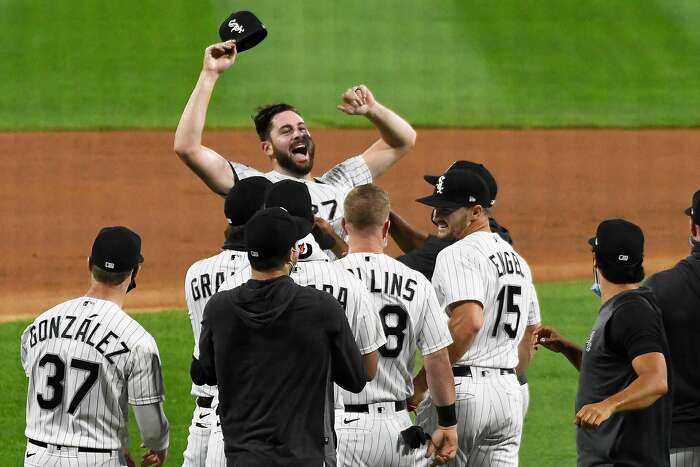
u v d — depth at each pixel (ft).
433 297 80.18
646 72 350.02
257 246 67.56
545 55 359.87
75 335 76.13
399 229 111.55
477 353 86.89
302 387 67.31
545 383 139.64
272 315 66.74
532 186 259.80
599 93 334.24
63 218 229.45
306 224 71.56
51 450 76.18
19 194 243.60
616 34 376.27
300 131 96.32
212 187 96.53
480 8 394.73
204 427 83.30
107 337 76.13
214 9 384.88
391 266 79.71
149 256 206.80
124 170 263.70
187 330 158.40
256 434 67.05
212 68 96.58
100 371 75.82
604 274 75.87
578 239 223.10
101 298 78.33
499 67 349.61
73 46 353.31
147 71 337.93
